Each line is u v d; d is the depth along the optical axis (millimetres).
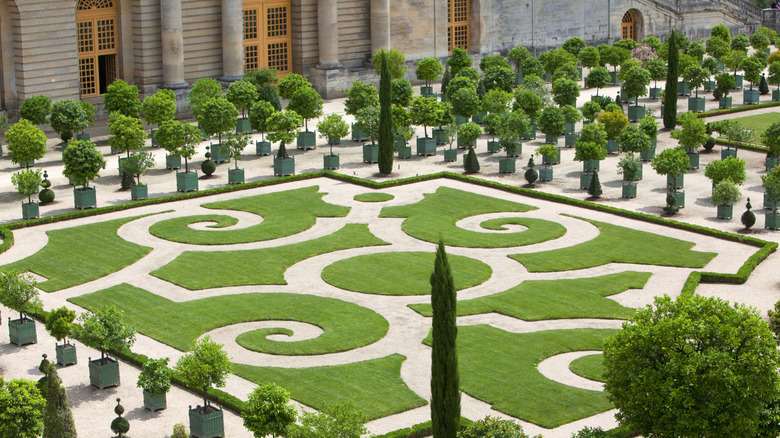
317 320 71562
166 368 59250
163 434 56875
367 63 151250
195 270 80938
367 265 81812
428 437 55562
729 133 113750
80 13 127250
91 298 75438
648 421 49719
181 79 133500
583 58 155250
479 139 124938
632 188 99125
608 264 82188
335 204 98062
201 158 114938
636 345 50219
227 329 70375
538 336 68500
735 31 187375
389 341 68375
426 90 148125
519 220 92688
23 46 121000
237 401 59469
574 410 58625
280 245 86688
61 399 53719
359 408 59000
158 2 130875
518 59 160125
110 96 118938
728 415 47812
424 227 90875
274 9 144625
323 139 124250
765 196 94688
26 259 83250
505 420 52406
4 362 66125
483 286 77688
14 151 100250
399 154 115438
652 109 129875
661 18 180375
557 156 111812
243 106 125312
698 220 92875
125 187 102625
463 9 163875
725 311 50281
